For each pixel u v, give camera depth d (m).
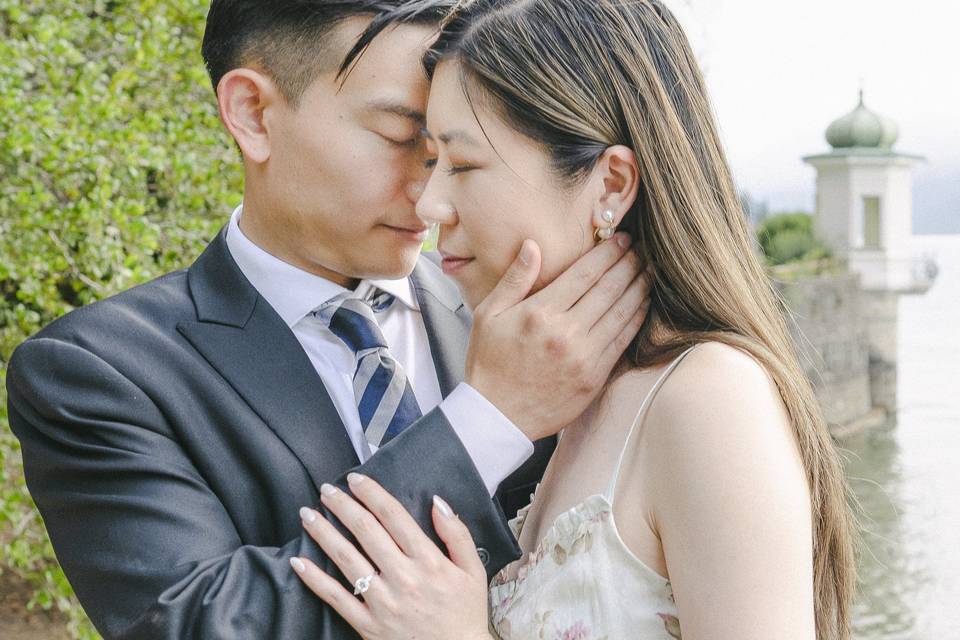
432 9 1.61
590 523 1.35
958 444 17.81
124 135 4.32
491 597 1.51
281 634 1.34
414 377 1.84
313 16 1.60
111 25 4.79
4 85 4.07
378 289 1.82
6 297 4.74
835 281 20.66
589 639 1.33
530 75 1.35
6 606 5.61
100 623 1.46
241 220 1.79
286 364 1.64
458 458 1.41
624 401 1.41
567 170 1.37
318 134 1.63
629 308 1.42
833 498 1.44
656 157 1.37
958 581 10.43
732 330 1.38
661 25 1.42
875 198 26.48
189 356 1.61
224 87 1.69
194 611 1.35
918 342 30.84
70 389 1.54
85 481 1.52
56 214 4.23
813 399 1.43
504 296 1.42
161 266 4.49
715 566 1.21
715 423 1.25
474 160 1.39
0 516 4.17
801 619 1.20
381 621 1.35
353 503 1.39
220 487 1.54
